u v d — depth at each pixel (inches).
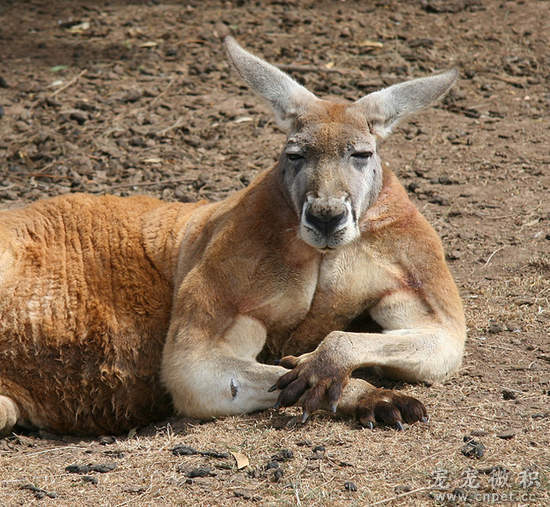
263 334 398.0
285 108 412.2
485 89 782.5
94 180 648.4
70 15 951.0
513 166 656.4
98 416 426.3
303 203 378.0
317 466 326.3
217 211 425.7
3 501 321.4
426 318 397.4
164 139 703.7
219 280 395.5
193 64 827.4
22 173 659.4
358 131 393.1
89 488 327.6
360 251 396.8
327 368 362.9
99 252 434.3
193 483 323.9
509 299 482.3
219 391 380.8
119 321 420.5
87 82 796.6
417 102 419.5
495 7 932.6
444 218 588.1
